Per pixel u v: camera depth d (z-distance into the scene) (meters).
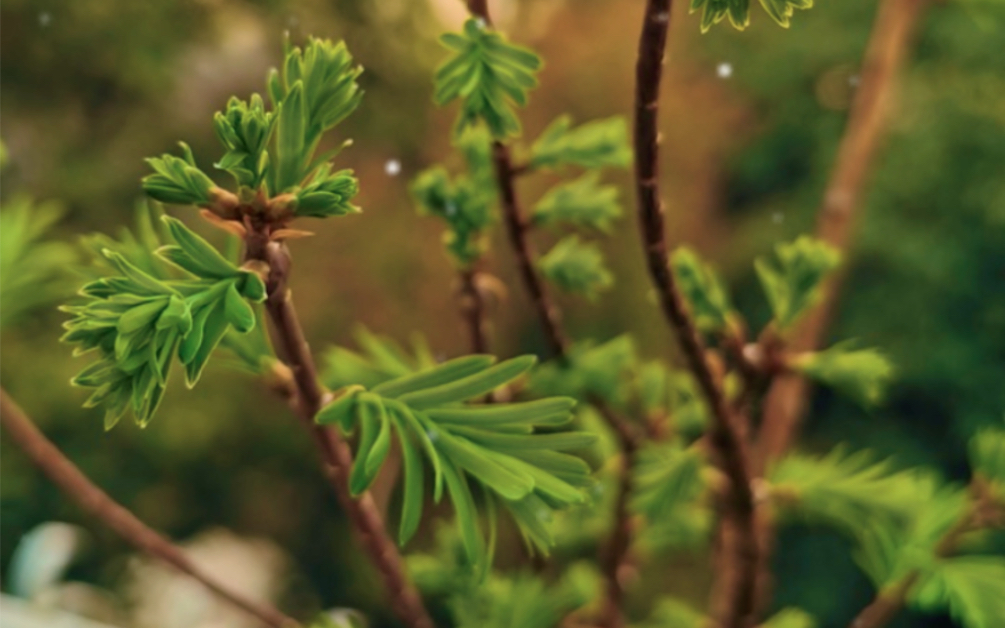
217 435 4.87
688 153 5.50
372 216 4.55
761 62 5.64
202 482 4.96
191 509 4.93
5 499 3.79
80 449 4.45
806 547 5.18
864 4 5.55
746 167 5.77
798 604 5.11
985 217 5.11
